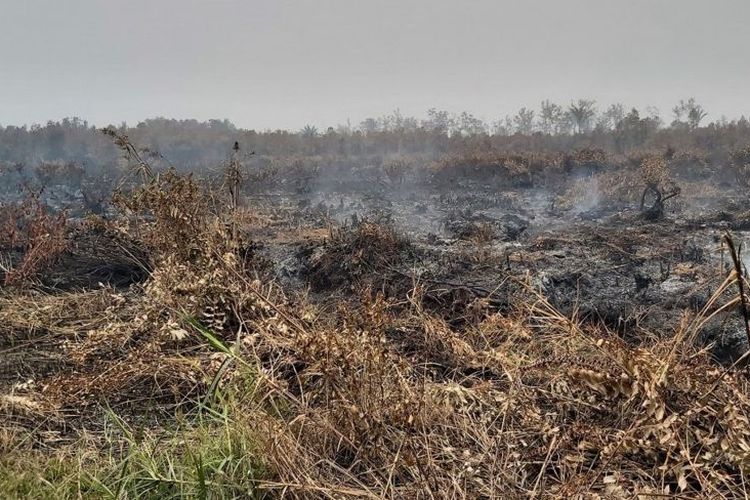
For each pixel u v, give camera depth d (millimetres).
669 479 2508
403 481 2678
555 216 10688
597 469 2562
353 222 8703
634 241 7680
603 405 2811
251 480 2631
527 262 6441
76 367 3979
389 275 5660
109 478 2795
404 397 2822
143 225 5656
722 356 3898
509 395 2918
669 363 2732
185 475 2727
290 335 3701
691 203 11688
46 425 3371
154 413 3465
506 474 2574
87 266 6258
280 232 8469
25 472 2791
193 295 4094
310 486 2527
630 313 4648
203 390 3627
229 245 4801
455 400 3041
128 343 4219
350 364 2900
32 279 5855
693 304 4777
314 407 3178
